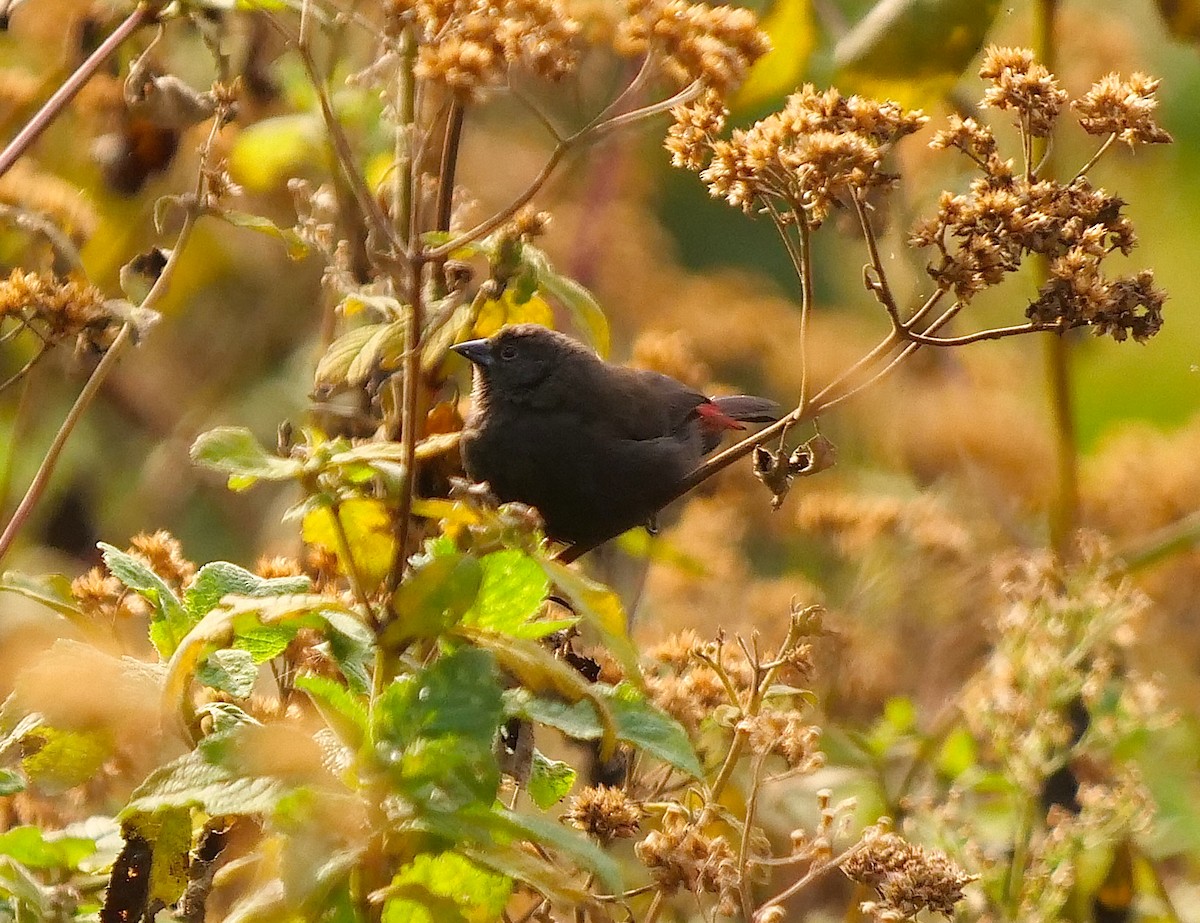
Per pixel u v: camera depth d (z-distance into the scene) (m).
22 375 7.48
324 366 7.48
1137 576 12.34
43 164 10.95
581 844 5.23
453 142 8.34
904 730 10.56
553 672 5.73
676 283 15.54
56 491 12.99
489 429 10.84
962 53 10.10
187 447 13.46
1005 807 10.22
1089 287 7.61
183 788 5.25
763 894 10.17
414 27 7.24
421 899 5.38
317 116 9.59
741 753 7.91
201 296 14.25
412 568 6.68
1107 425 16.50
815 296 18.36
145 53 8.66
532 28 6.99
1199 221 17.45
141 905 5.96
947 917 7.84
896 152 11.18
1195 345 17.27
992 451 13.45
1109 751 9.52
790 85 10.41
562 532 11.15
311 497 5.97
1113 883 10.12
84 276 8.30
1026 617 9.48
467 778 5.29
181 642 5.58
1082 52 14.55
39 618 8.53
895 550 12.02
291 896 5.14
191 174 11.79
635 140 15.27
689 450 11.45
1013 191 7.81
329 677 7.07
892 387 14.02
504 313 9.23
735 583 12.05
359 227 9.10
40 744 6.81
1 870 6.25
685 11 7.33
